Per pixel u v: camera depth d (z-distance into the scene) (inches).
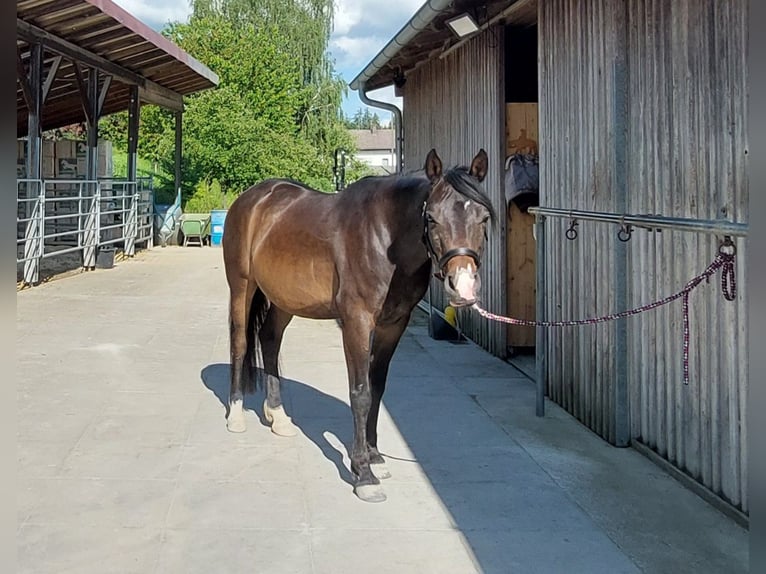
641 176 137.4
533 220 229.5
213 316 295.4
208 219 671.8
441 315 267.6
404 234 114.6
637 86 138.4
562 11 172.1
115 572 94.7
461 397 184.9
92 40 422.9
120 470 130.6
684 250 124.3
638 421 143.2
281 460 137.7
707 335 118.3
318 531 108.2
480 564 99.1
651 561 100.2
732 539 106.5
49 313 292.4
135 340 244.8
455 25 219.5
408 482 128.2
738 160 108.0
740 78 107.3
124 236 539.5
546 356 182.7
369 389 122.8
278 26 991.0
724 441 114.9
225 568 96.5
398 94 394.3
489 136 238.2
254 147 815.1
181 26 920.3
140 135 902.4
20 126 636.1
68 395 177.8
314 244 128.4
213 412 167.3
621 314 122.3
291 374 207.0
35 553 99.3
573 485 126.9
